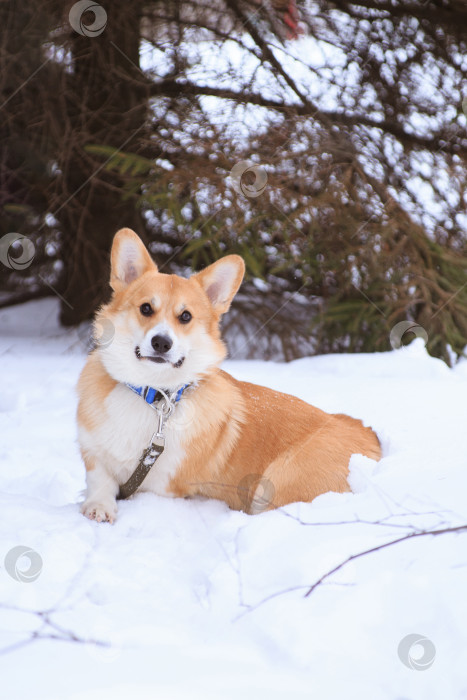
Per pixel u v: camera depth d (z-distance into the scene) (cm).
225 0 684
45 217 693
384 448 322
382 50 738
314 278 718
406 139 751
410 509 228
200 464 285
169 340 272
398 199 720
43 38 643
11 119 672
